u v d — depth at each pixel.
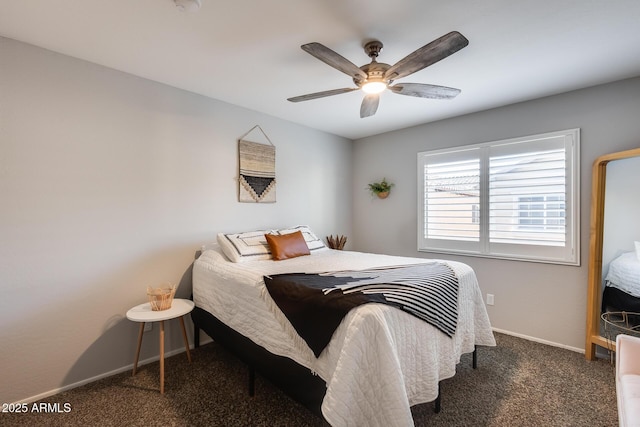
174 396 2.04
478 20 1.73
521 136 3.00
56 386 2.08
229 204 3.08
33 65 2.01
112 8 1.64
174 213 2.69
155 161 2.57
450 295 1.92
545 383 2.18
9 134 1.92
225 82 2.59
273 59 2.20
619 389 1.40
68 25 1.79
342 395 1.29
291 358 1.69
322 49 1.59
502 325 3.14
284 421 1.78
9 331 1.93
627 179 2.41
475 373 2.32
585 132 2.66
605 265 2.52
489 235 3.22
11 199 1.93
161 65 2.29
